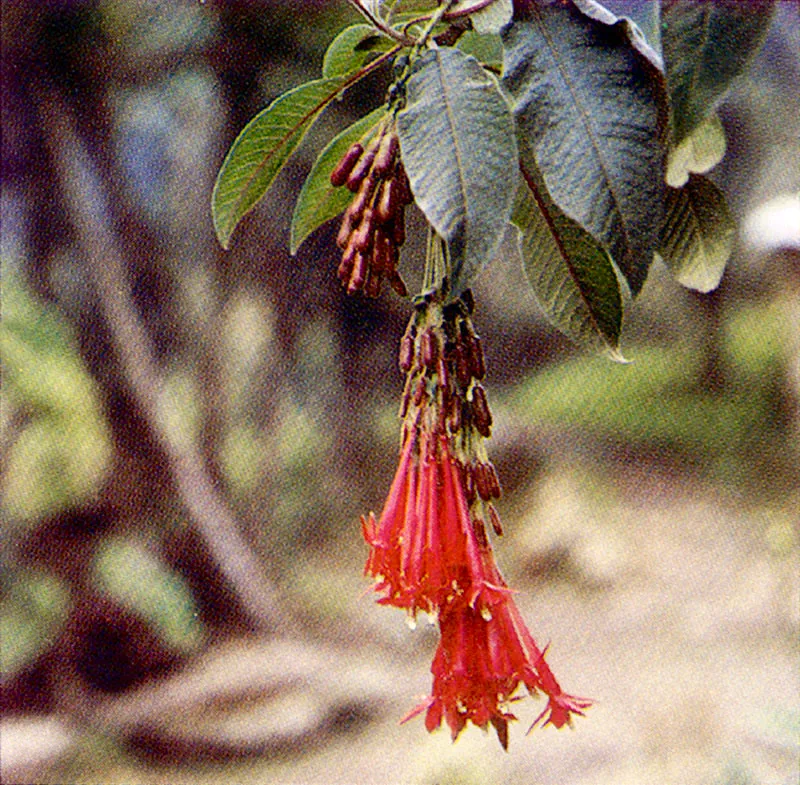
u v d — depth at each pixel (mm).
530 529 4691
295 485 4379
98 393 3371
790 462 4516
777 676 2658
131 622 2990
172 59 2938
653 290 5680
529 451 5277
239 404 4215
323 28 2785
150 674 2967
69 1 2729
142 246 3459
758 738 2096
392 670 3176
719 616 3230
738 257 4754
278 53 2883
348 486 4582
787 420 4812
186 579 3447
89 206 3297
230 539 3531
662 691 2686
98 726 2697
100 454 3367
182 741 2607
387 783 2373
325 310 4301
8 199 3215
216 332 3756
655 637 3207
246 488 4141
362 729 2719
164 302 3592
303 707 2787
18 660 2854
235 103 3107
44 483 3207
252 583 3527
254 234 3730
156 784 2492
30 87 2928
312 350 4438
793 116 2865
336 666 3084
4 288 3361
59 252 3324
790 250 2930
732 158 3188
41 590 2994
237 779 2508
